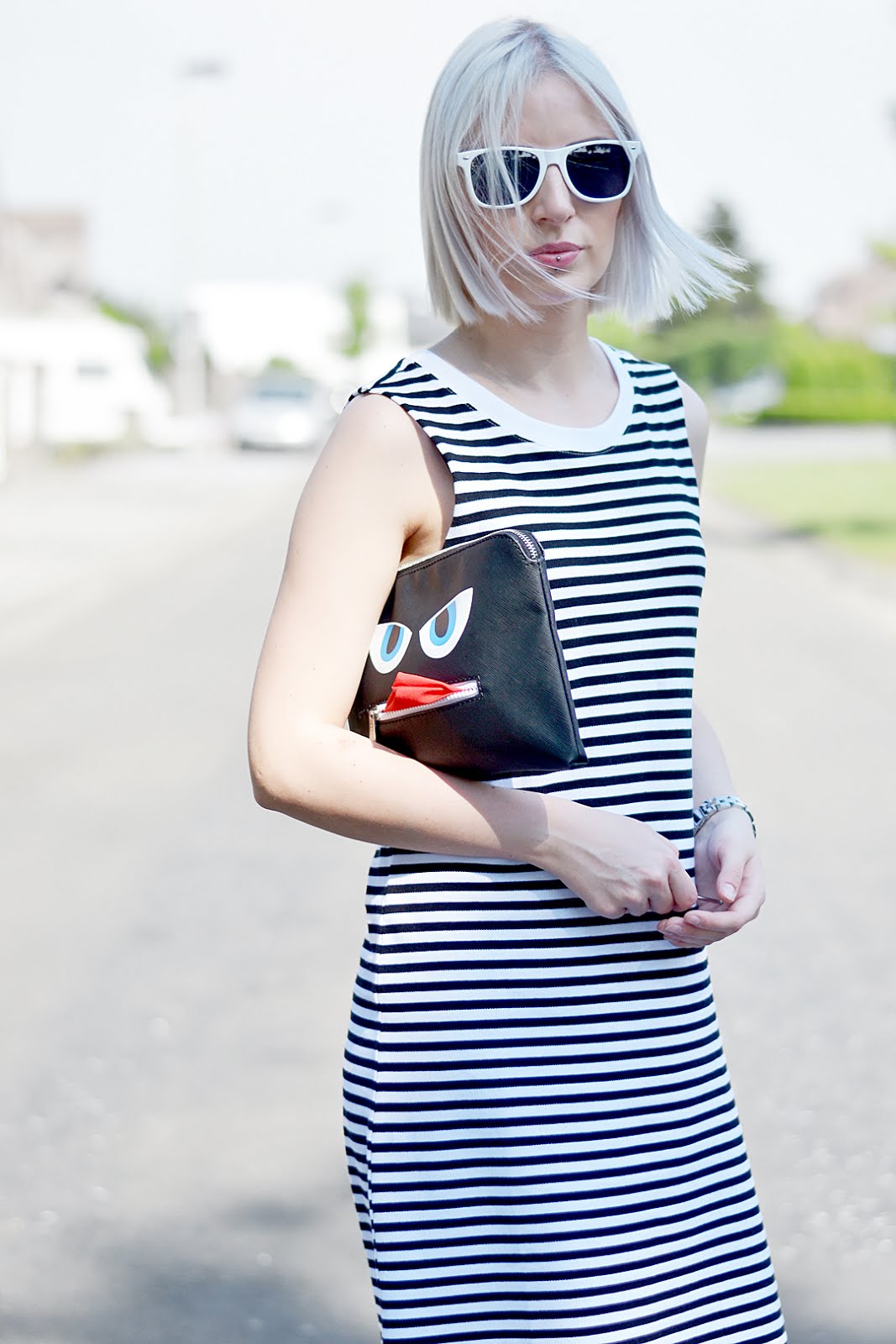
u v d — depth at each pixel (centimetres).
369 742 190
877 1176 394
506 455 198
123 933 571
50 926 580
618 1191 193
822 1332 335
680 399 216
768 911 589
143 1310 343
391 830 188
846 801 753
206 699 1021
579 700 196
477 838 188
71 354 4297
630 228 215
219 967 536
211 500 2683
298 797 187
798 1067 453
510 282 200
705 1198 198
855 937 558
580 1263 191
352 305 7400
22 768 836
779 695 1032
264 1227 376
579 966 194
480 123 198
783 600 1523
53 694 1045
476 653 182
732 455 4325
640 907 190
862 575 1711
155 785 798
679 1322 196
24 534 2108
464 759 185
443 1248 193
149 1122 425
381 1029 194
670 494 205
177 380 5381
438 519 198
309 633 191
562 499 199
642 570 200
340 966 537
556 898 193
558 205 197
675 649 201
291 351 5991
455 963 193
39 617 1408
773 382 7300
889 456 4116
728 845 208
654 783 198
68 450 3656
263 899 612
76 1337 333
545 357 205
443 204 201
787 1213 379
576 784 195
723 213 7312
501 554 182
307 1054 466
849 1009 493
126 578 1667
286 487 2964
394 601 194
